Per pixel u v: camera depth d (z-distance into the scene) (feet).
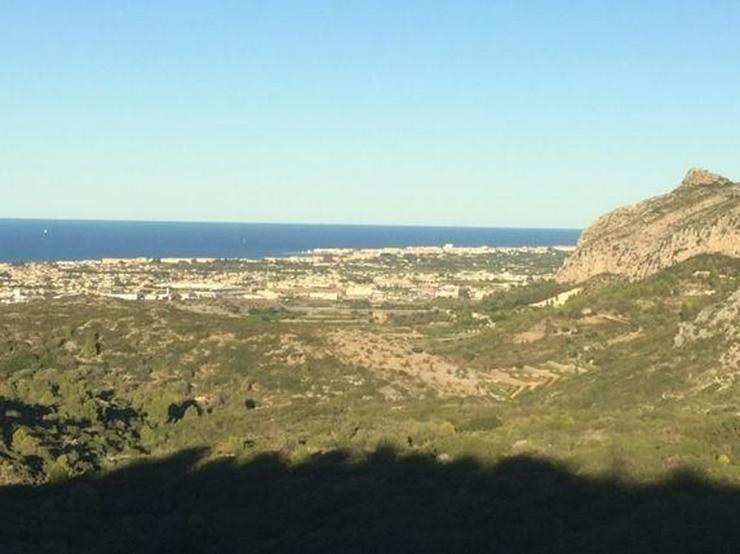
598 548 100.73
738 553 97.86
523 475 132.87
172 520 128.16
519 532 109.09
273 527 122.93
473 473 137.08
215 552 115.75
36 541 118.21
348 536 111.75
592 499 120.78
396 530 112.68
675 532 104.12
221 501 138.92
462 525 114.32
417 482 135.54
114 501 143.23
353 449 157.28
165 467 159.22
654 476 127.24
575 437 153.07
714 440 147.23
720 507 113.39
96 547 119.14
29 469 154.71
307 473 146.20
